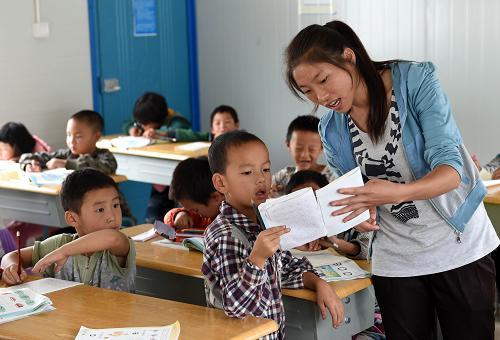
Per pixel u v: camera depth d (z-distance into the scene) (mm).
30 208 4449
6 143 4945
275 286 2199
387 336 2445
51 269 2609
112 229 2547
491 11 5230
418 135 2186
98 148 4879
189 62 6848
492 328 2348
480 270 2297
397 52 5656
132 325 2035
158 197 5379
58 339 1965
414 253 2305
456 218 2254
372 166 2285
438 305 2357
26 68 5570
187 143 5488
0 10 5383
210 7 6742
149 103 5723
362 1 5793
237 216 2188
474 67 5340
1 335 1999
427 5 5484
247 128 6676
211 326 2010
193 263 2715
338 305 2367
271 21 6398
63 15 5801
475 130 5391
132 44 6359
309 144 3895
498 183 3713
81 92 5984
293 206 2008
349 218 2062
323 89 2088
